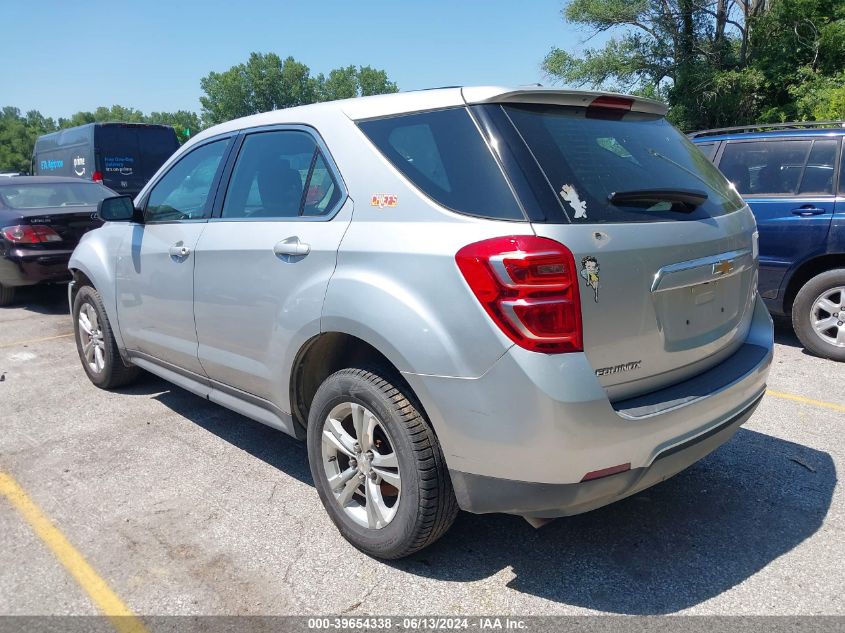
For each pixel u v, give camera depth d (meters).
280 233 3.26
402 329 2.61
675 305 2.74
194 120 116.25
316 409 3.09
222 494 3.64
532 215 2.43
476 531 3.25
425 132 2.83
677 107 22.48
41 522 3.37
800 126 6.04
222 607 2.72
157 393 5.28
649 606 2.69
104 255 4.83
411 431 2.69
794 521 3.29
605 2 23.38
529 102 2.75
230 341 3.61
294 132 3.43
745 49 22.84
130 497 3.61
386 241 2.75
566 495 2.46
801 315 5.97
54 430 4.55
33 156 19.02
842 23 20.59
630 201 2.67
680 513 3.38
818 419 4.54
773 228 6.01
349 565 2.98
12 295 9.00
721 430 2.86
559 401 2.34
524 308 2.35
